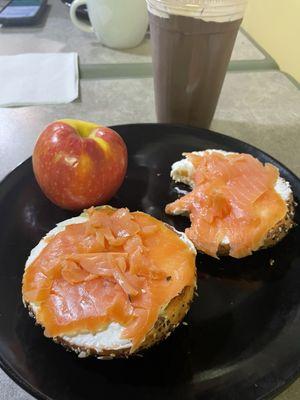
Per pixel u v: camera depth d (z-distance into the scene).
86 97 0.37
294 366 0.18
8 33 0.47
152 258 0.20
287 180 0.27
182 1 0.26
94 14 0.42
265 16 0.47
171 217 0.26
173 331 0.19
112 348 0.18
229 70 0.43
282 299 0.21
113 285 0.19
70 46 0.45
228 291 0.22
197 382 0.17
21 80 0.38
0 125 0.33
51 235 0.22
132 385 0.17
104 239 0.21
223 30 0.27
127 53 0.44
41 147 0.24
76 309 0.18
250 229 0.23
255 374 0.18
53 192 0.25
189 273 0.20
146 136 0.31
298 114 0.37
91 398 0.17
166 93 0.31
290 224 0.24
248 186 0.25
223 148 0.30
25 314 0.20
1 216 0.25
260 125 0.35
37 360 0.18
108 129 0.26
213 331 0.20
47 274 0.19
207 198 0.24
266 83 0.41
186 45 0.28
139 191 0.27
